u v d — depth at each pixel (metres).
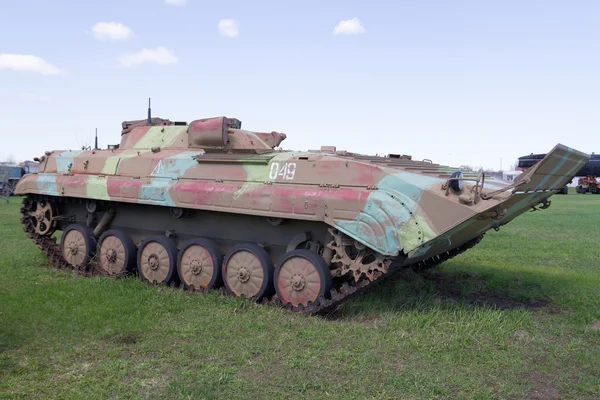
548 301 10.69
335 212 8.95
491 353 7.57
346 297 9.10
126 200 11.80
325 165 9.55
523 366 7.25
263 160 10.24
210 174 10.95
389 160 10.90
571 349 7.94
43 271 12.98
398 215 8.41
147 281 11.88
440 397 6.28
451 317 8.98
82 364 7.09
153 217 12.59
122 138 14.48
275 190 9.72
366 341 7.93
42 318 8.81
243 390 6.35
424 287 11.34
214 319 8.97
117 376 6.70
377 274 8.75
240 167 10.59
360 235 8.66
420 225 8.30
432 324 8.69
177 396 6.17
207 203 10.50
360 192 8.87
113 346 7.71
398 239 8.34
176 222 12.16
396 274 12.09
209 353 7.46
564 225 24.28
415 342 7.84
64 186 13.21
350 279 9.94
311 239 10.06
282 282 9.80
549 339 8.40
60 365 7.06
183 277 11.21
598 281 12.22
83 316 8.94
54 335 8.11
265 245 10.76
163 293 10.68
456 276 12.74
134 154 12.74
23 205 14.84
